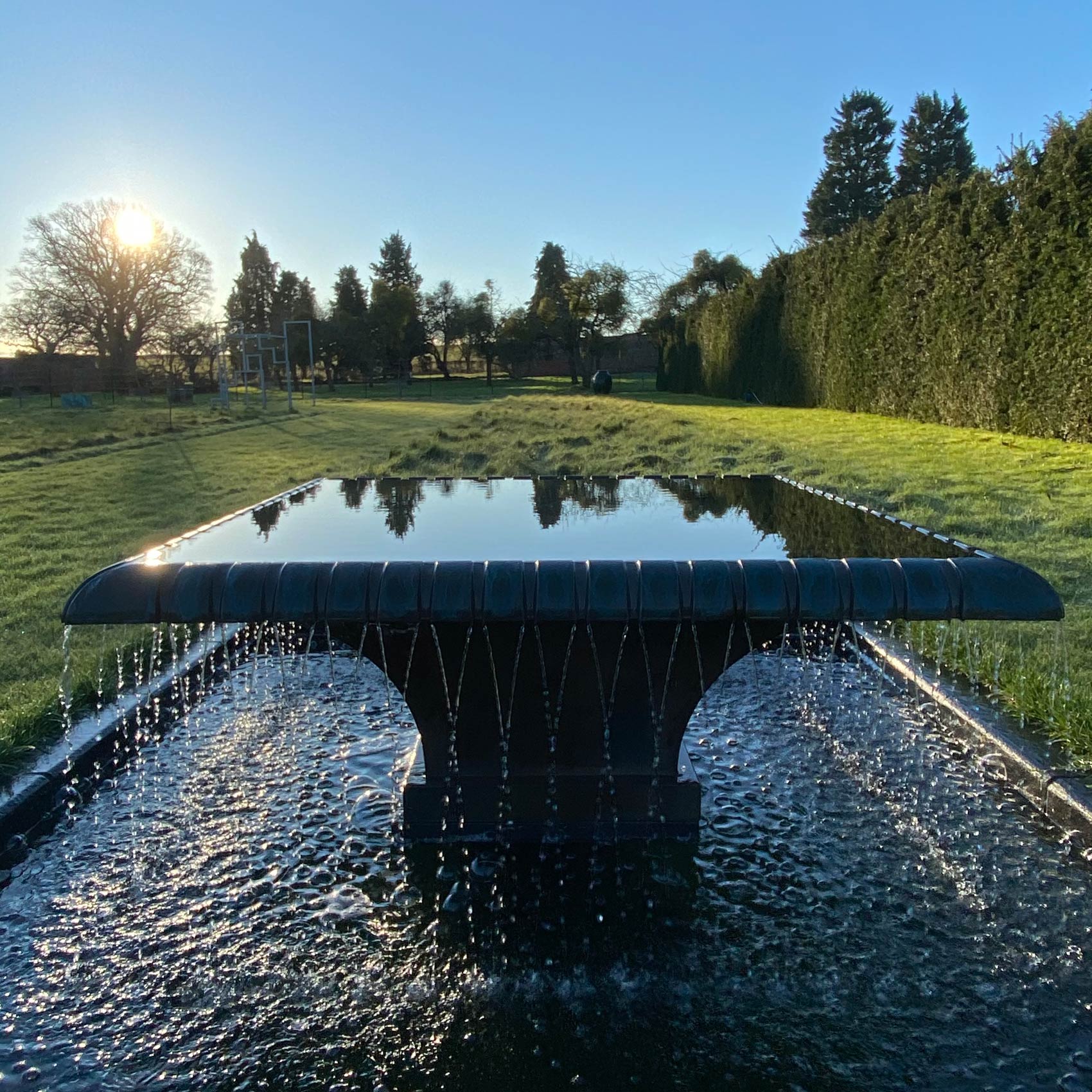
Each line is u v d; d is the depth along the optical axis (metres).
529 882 2.46
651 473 7.62
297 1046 1.88
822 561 2.15
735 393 23.72
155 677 3.75
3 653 4.05
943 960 2.13
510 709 2.55
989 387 10.52
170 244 34.41
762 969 2.11
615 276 39.62
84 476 10.54
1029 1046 1.86
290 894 2.42
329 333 42.81
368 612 2.10
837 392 16.09
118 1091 1.76
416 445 10.90
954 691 3.49
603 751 2.61
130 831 2.78
